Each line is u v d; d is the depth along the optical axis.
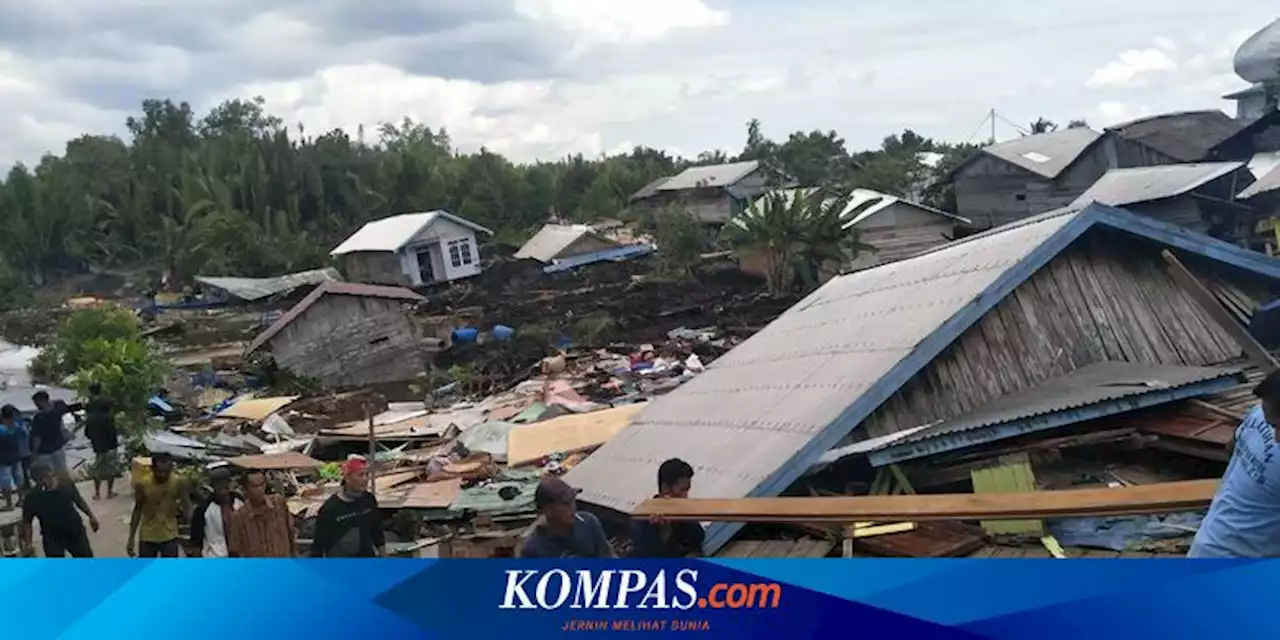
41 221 56.84
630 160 86.12
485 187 69.12
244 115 75.31
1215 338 9.09
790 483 7.61
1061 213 9.41
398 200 68.94
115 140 69.38
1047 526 7.14
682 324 33.16
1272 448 5.51
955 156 54.31
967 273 9.18
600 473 9.91
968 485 7.90
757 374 10.29
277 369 28.16
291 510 12.84
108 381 18.58
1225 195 27.61
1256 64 40.78
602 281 43.62
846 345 9.41
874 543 7.19
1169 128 38.81
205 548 9.58
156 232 57.06
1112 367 8.58
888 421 8.01
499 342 30.39
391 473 14.66
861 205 36.59
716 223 55.97
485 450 15.21
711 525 7.41
